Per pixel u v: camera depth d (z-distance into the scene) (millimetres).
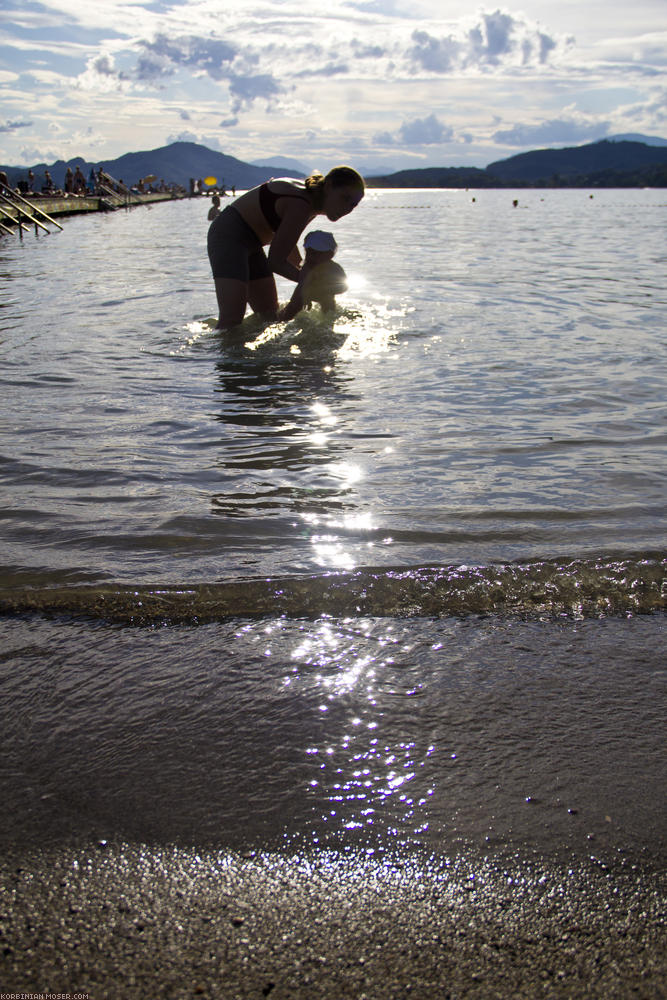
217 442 3117
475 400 3764
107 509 2395
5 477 2691
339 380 4168
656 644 1654
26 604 1799
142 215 33656
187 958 910
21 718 1392
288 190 5164
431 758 1283
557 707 1429
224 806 1170
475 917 970
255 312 5773
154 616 1754
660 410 3588
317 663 1577
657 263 11445
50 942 930
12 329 5617
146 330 5531
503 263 11328
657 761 1277
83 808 1167
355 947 927
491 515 2328
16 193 21062
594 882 1024
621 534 2186
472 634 1695
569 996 861
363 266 10656
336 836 1106
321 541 2148
